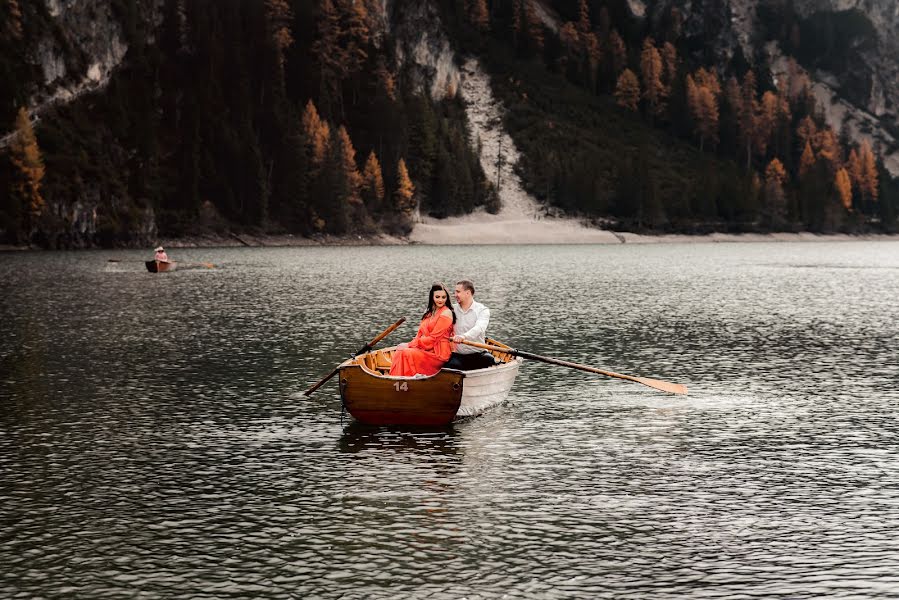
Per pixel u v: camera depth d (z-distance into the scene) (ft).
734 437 49.80
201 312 118.83
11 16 508.53
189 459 44.75
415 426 51.72
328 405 57.77
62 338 90.58
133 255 353.72
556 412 56.18
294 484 40.52
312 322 106.11
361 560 31.63
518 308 127.65
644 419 54.24
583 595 28.84
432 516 36.19
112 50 561.84
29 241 425.28
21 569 30.94
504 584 29.66
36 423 52.42
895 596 28.84
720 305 135.13
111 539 33.71
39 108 501.56
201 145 554.87
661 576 30.35
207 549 32.71
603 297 149.69
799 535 34.27
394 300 139.64
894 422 53.67
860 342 90.79
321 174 570.46
